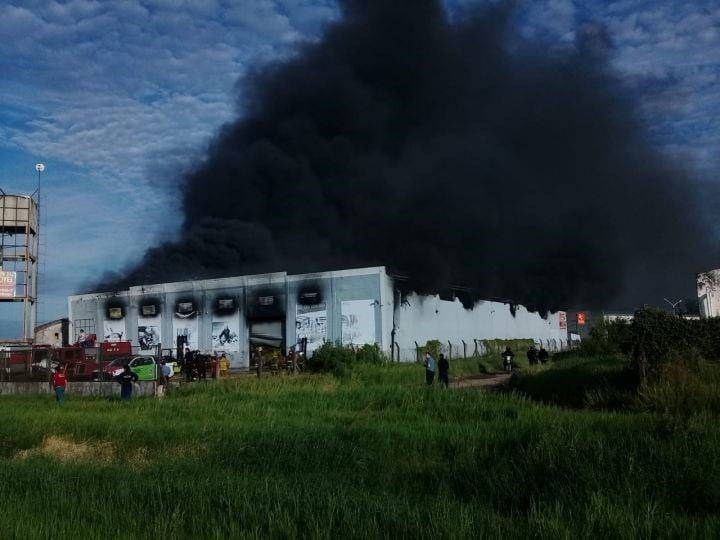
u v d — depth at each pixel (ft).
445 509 25.49
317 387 85.40
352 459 39.50
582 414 51.29
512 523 24.99
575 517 25.03
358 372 112.06
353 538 23.36
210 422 55.01
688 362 58.39
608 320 120.06
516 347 201.87
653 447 32.17
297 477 36.09
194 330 168.14
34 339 175.01
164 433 48.85
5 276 175.32
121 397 85.46
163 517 25.64
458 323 175.01
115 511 26.78
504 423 49.08
